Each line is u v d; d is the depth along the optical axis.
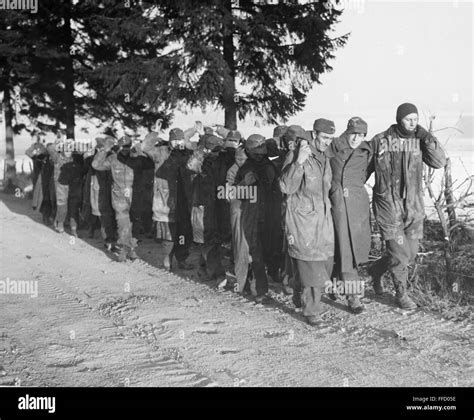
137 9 16.45
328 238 6.33
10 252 11.18
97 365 5.38
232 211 7.34
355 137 6.56
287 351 5.63
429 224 8.80
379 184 6.70
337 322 6.48
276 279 8.02
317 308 6.42
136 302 7.55
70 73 21.66
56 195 13.12
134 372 5.19
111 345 5.93
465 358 5.31
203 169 8.34
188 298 7.70
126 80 16.41
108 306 7.41
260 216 7.30
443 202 8.48
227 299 7.60
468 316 6.49
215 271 8.55
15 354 5.71
